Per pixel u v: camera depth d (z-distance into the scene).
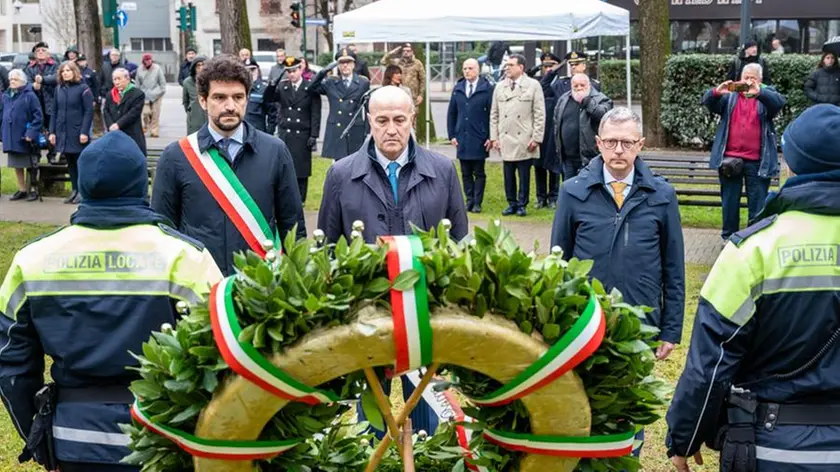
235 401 2.79
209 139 5.33
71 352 3.48
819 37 28.06
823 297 3.39
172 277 3.50
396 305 2.71
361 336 2.71
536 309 2.78
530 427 2.94
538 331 2.83
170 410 2.92
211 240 5.27
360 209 5.00
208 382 2.83
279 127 13.66
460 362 2.78
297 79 13.52
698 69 20.50
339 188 5.05
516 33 15.44
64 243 3.53
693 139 20.81
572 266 2.93
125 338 3.47
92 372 3.49
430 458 3.45
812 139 3.42
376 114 4.95
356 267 2.75
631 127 4.91
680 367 7.26
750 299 3.43
